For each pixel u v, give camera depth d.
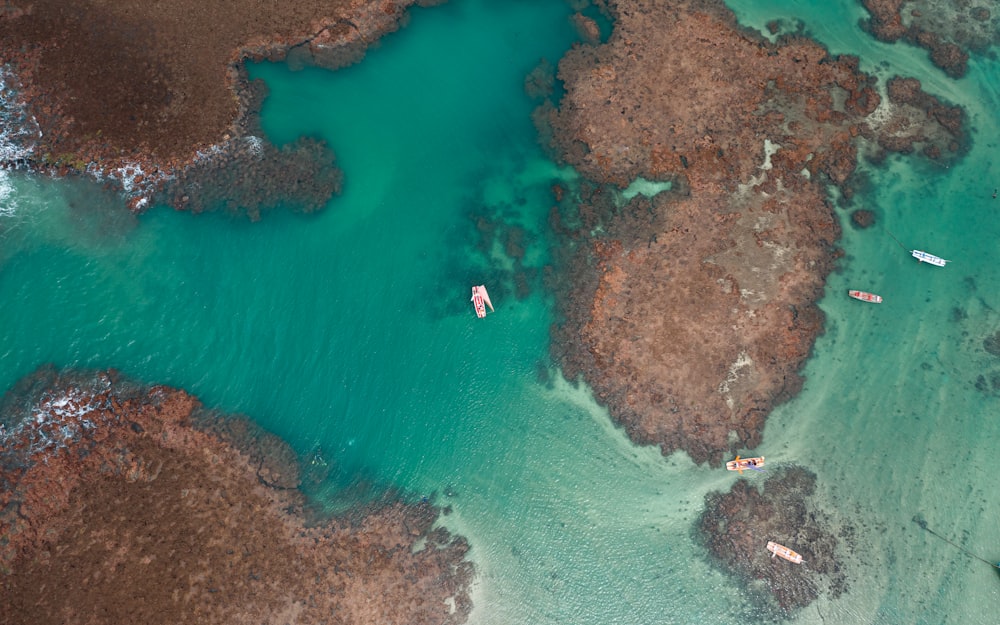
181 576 30.73
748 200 37.12
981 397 34.84
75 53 37.81
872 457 33.91
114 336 34.84
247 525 31.92
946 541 32.72
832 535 32.88
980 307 36.22
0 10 38.12
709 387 34.47
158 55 38.28
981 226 37.47
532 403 35.00
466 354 35.84
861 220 37.12
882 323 35.84
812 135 38.38
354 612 31.16
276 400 34.62
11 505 31.27
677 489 33.53
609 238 36.53
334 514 32.66
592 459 34.09
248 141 37.69
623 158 37.91
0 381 33.72
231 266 36.47
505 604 32.06
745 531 32.88
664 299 35.50
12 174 36.34
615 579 32.47
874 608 31.94
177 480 32.31
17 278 35.38
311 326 36.00
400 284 36.81
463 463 34.22
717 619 31.95
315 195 37.56
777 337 35.12
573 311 35.66
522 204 37.88
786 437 34.12
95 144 36.78
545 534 33.09
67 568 30.50
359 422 34.66
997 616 31.67
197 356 34.97
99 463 32.28
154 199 36.62
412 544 32.50
